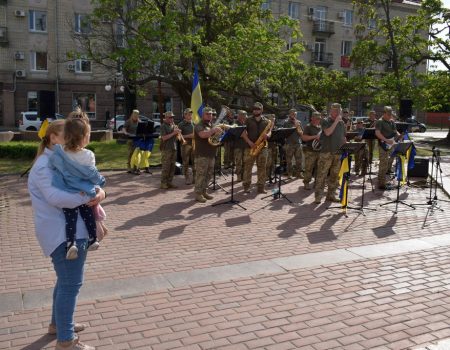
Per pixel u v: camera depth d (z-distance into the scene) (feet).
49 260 19.56
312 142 35.45
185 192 35.37
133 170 44.65
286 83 70.59
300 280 17.44
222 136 30.53
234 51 55.52
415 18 89.15
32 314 14.37
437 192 37.47
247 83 62.18
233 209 29.58
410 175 44.65
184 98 67.36
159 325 13.70
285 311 14.76
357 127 48.60
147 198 32.83
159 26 56.85
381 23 91.20
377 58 90.27
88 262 19.16
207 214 28.12
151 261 19.40
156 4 61.41
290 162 42.83
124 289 16.37
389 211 29.96
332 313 14.65
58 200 10.60
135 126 43.80
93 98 120.88
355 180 43.32
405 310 14.94
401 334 13.32
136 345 12.54
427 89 87.51
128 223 25.64
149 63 61.67
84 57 63.05
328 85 74.49
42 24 114.42
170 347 12.44
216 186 37.65
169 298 15.65
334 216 28.22
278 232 24.26
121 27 76.69
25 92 115.65
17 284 16.87
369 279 17.63
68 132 11.09
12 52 113.39
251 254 20.52
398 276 18.01
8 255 20.20
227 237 23.16
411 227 25.88
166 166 36.24
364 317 14.39
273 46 58.59
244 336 13.09
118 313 14.46
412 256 20.51
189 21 61.77
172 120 36.22
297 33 62.44
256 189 36.96
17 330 13.32
